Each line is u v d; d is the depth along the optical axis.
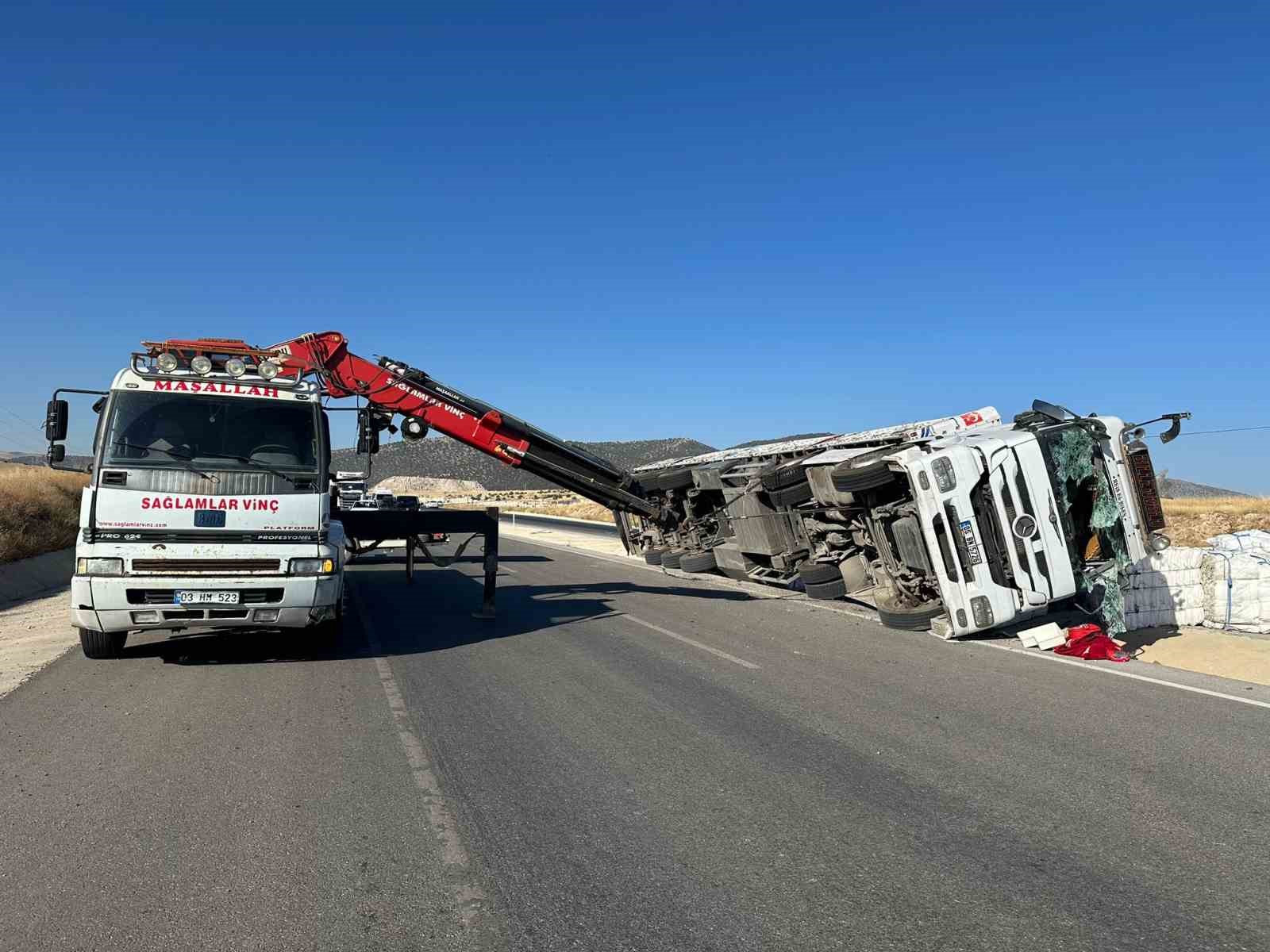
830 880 3.83
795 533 13.33
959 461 9.13
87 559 7.60
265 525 7.96
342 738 6.05
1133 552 9.70
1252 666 8.51
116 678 8.02
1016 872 3.91
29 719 6.58
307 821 4.53
